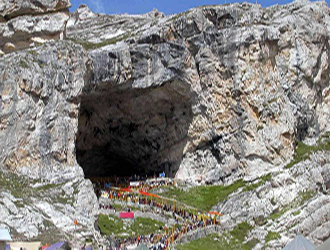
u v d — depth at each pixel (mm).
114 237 51406
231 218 59625
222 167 68375
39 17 67500
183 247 50750
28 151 54188
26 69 55750
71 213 49969
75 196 52781
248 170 66750
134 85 67250
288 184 64125
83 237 47375
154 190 66938
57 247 41094
